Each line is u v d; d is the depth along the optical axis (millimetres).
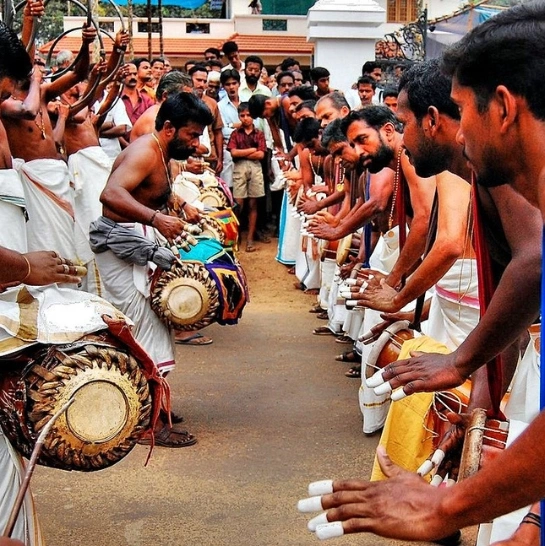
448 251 3381
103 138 8555
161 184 4824
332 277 7445
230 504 4094
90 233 4871
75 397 2582
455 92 1809
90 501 4121
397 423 3463
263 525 3881
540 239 2205
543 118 1674
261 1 23922
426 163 3021
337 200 6652
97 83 6184
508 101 1685
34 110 5230
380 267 5250
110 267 4844
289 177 8352
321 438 4949
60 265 2678
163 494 4207
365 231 5457
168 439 4824
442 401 3332
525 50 1650
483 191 2412
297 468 4523
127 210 4598
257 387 5941
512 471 1531
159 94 7133
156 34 23422
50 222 5348
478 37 1716
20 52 2773
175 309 4805
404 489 1700
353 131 4496
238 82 11109
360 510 1706
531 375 2725
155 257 4773
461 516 1608
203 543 3711
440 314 4062
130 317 4879
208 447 4809
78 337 2639
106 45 14062
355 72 11461
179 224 4590
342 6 11258
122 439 2678
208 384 6004
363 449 4773
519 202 2242
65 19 20703
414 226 4016
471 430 2330
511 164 1771
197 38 23422
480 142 1772
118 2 21266
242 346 7051
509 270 2232
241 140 10477
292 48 21844
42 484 4312
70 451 2607
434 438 3391
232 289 5086
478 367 2334
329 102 7141
